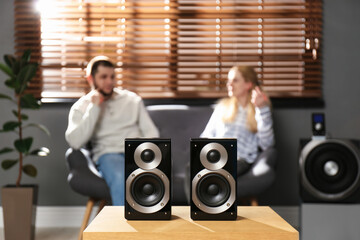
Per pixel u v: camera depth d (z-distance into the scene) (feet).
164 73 12.47
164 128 11.89
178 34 12.48
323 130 10.12
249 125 11.03
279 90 12.60
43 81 12.50
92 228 5.58
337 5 12.55
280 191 12.59
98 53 12.46
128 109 11.09
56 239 11.17
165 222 5.83
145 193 5.97
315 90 12.55
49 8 12.39
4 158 12.53
